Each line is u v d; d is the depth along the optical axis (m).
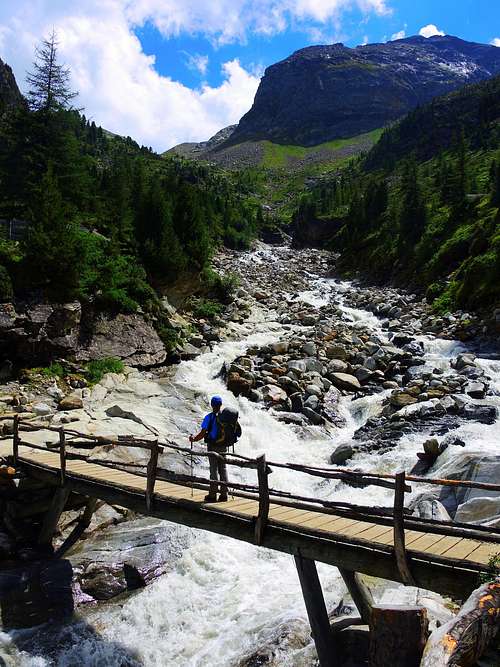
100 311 23.28
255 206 145.12
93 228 31.59
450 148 107.25
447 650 4.46
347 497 13.91
